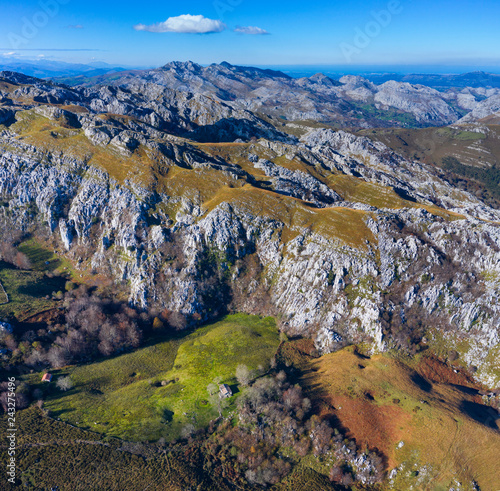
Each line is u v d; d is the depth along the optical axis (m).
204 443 108.94
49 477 95.25
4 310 143.88
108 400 121.44
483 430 107.00
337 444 107.25
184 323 158.12
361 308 149.62
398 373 127.62
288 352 143.50
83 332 144.88
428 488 97.50
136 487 95.62
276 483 101.38
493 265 155.62
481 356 137.50
